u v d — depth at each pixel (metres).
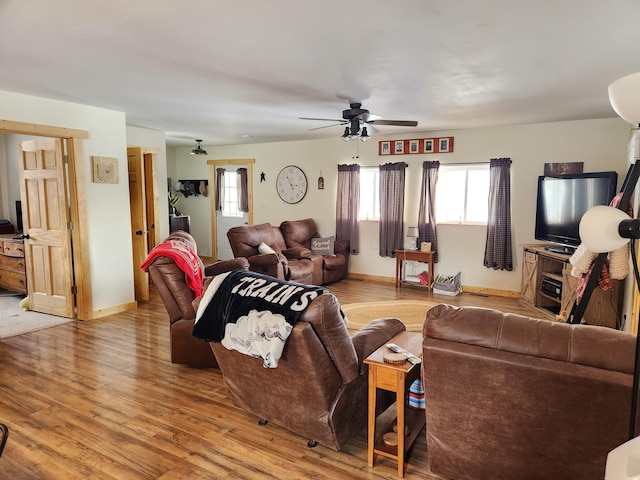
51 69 3.25
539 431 1.72
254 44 2.68
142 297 5.75
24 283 5.75
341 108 4.75
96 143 4.82
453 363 1.79
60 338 4.26
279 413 2.47
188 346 3.48
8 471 2.21
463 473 2.00
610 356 1.54
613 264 2.46
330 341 2.12
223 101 4.41
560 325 1.70
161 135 6.74
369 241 7.24
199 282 3.52
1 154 6.68
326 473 2.22
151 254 3.50
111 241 5.07
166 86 3.79
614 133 5.27
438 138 6.42
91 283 4.88
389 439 2.36
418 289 6.55
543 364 1.61
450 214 6.57
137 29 2.44
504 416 1.78
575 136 5.49
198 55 2.90
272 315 2.13
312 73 3.33
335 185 7.51
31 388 3.17
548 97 4.13
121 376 3.39
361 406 2.47
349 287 6.69
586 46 2.70
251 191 8.54
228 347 2.33
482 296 6.12
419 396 2.73
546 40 2.59
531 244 5.74
